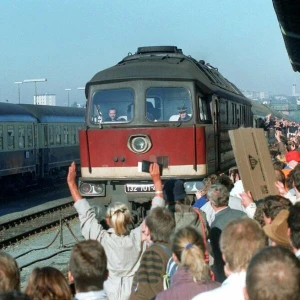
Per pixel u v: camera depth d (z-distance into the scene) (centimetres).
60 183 3966
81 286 521
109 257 724
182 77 1636
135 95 1648
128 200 1634
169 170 1617
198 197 1133
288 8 1658
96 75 1692
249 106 2586
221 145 1839
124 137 1634
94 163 1658
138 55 1809
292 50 2334
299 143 2238
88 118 1677
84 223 748
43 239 1934
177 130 1614
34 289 482
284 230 566
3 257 497
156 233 654
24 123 3316
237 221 507
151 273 636
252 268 390
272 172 867
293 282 379
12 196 3247
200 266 520
